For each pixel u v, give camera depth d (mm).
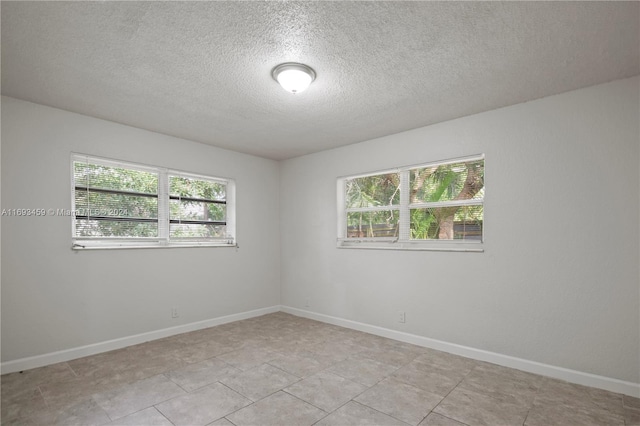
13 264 2848
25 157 2932
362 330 4059
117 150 3492
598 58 2244
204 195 4363
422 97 2873
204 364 2977
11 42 2027
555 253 2785
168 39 2021
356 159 4242
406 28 1924
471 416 2143
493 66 2354
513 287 2982
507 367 2955
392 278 3812
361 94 2814
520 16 1812
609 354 2533
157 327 3736
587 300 2635
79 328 3178
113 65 2326
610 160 2568
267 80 2555
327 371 2830
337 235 4422
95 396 2379
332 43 2072
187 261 4043
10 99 2861
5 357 2781
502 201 3062
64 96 2844
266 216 5016
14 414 2141
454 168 3496
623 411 2209
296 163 4992
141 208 3729
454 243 3434
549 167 2830
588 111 2664
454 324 3311
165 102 2967
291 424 2043
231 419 2096
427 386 2559
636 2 1684
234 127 3658
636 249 2459
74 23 1853
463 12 1783
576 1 1691
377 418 2115
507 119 3059
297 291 4895
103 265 3363
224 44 2078
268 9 1750
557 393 2459
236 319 4527
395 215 3949
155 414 2148
